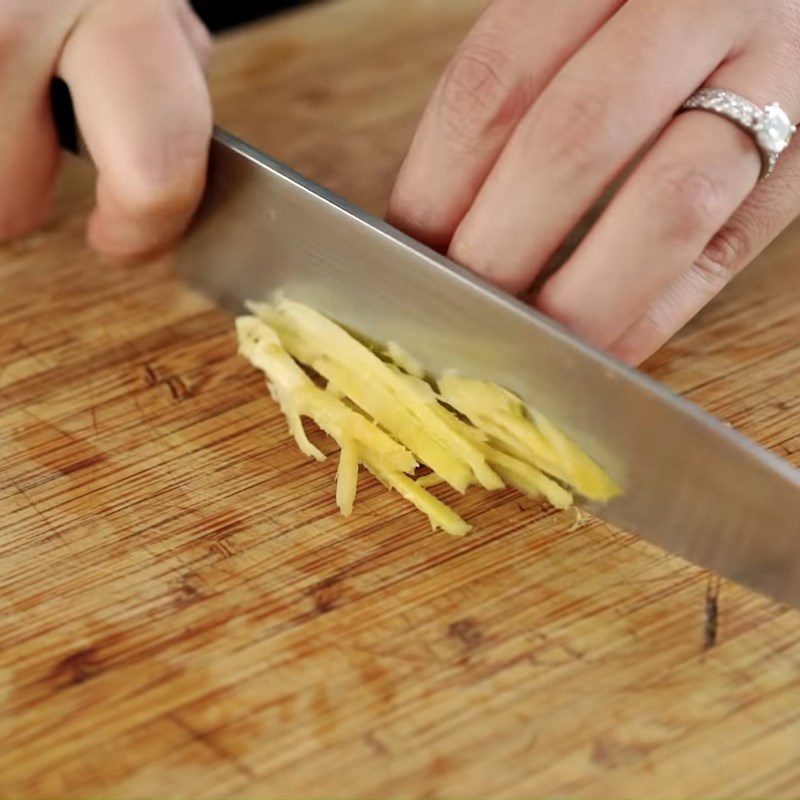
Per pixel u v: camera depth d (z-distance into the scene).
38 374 0.32
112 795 0.26
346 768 0.26
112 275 0.34
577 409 0.29
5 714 0.27
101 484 0.30
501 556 0.29
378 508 0.29
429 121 0.29
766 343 0.32
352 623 0.28
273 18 0.42
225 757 0.26
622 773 0.26
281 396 0.31
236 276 0.33
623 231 0.28
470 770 0.26
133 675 0.27
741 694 0.27
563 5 0.29
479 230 0.29
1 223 0.34
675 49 0.28
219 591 0.28
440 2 0.43
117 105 0.30
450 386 0.30
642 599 0.28
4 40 0.30
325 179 0.37
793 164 0.30
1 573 0.29
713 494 0.28
